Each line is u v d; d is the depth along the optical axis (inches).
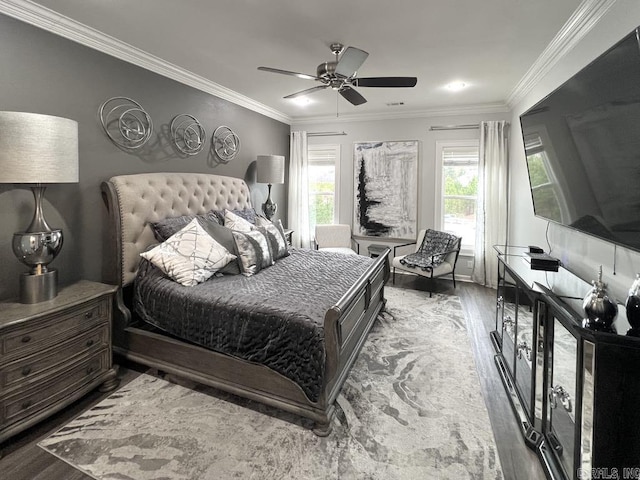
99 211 112.9
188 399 89.6
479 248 195.0
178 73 138.3
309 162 240.1
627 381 48.8
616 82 58.2
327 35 105.7
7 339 70.3
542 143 97.8
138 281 107.7
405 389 94.9
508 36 105.6
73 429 77.7
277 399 81.0
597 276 85.2
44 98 96.0
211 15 94.2
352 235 231.6
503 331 108.1
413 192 213.9
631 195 57.9
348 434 77.3
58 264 102.1
